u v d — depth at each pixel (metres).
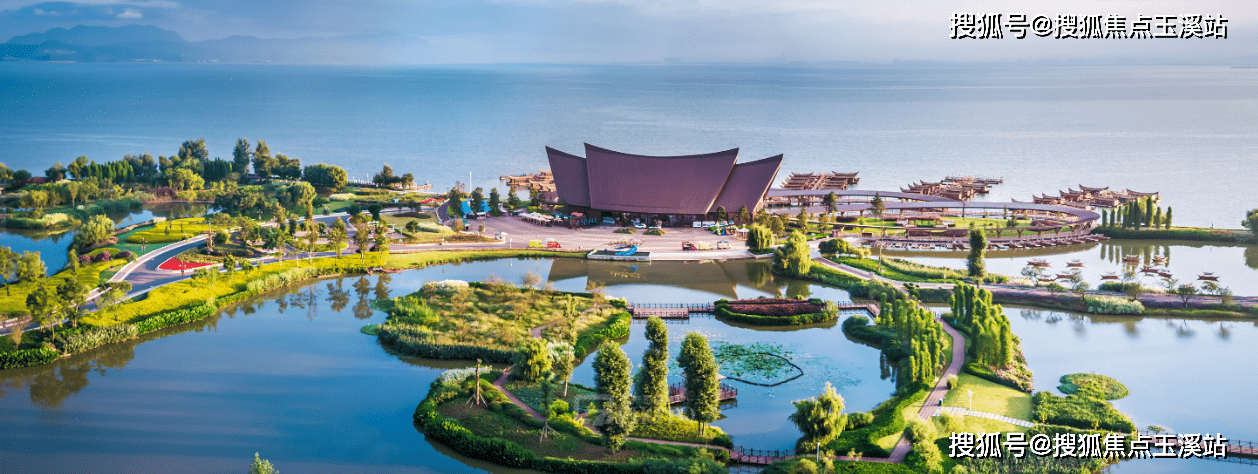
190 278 141.50
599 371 86.75
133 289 134.62
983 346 102.75
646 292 144.25
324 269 152.50
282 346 116.12
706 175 199.50
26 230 192.12
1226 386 100.94
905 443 84.00
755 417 94.31
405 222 199.50
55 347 109.88
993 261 166.25
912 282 144.12
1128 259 163.38
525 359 100.69
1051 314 130.75
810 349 116.06
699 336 86.62
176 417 93.81
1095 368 106.88
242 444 87.50
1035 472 76.31
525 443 84.81
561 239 181.62
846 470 78.12
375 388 101.75
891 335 116.25
